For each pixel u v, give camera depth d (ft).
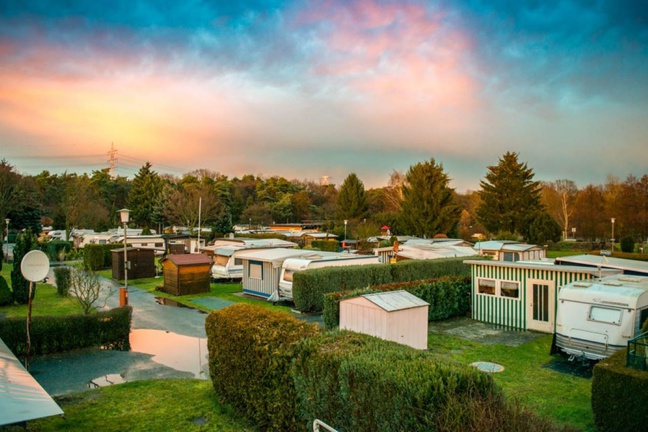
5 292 60.49
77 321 39.81
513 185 167.12
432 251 83.71
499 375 32.27
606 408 22.07
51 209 209.67
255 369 22.24
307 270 56.85
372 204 242.58
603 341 32.96
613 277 39.63
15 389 17.44
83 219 169.89
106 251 110.22
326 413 17.56
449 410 13.04
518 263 50.31
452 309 53.11
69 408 25.48
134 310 58.85
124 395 27.63
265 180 323.16
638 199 153.38
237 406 24.09
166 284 73.82
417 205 169.27
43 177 240.32
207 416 24.00
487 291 51.03
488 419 12.59
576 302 34.91
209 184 248.73
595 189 171.53
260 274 68.90
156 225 215.72
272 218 248.52
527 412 13.44
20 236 62.85
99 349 40.09
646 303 33.47
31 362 36.17
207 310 58.85
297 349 19.70
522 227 163.53
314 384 18.20
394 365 15.67
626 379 21.43
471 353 38.14
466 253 88.58
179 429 22.40
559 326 35.99
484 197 173.17
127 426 22.85
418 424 13.50
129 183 263.49
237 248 87.97
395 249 92.22
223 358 25.07
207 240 163.22
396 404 14.29
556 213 203.21
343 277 58.70
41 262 33.94
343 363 16.60
